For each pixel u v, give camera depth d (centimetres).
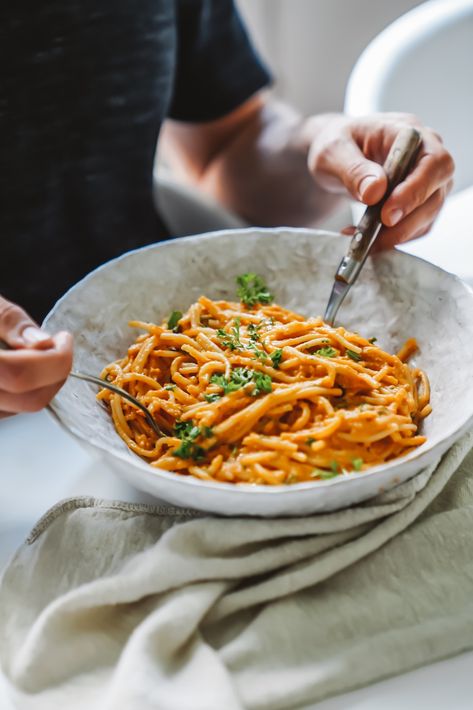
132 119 91
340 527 54
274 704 48
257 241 69
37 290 92
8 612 53
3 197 87
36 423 67
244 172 108
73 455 64
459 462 59
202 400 60
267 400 57
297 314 69
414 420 60
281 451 55
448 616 52
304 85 176
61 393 57
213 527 53
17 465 63
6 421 67
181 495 52
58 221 92
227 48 104
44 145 87
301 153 102
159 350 63
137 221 98
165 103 95
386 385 61
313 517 54
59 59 85
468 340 61
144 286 67
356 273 65
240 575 53
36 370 50
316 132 100
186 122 110
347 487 51
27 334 52
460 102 106
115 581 51
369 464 56
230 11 103
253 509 52
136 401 58
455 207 89
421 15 106
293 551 54
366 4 162
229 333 64
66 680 50
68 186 91
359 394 60
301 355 60
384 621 52
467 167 109
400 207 65
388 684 50
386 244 67
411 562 54
